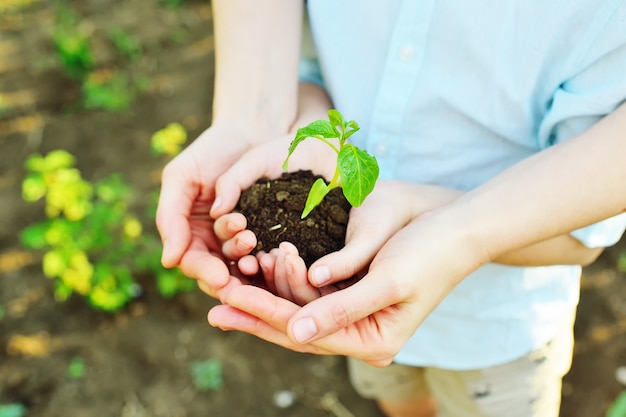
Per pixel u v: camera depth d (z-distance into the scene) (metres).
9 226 1.11
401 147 0.54
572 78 0.47
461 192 0.51
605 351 0.94
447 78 0.50
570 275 0.59
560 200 0.43
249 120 0.54
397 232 0.45
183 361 0.94
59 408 0.89
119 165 1.23
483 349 0.60
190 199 0.50
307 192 0.49
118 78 1.42
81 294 1.01
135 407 0.90
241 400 0.91
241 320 0.45
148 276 1.03
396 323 0.44
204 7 1.65
